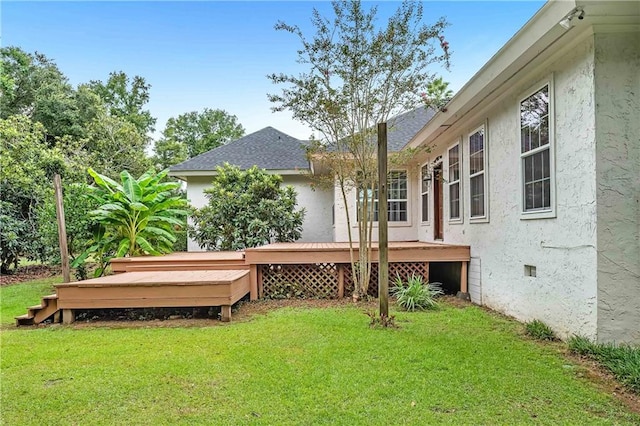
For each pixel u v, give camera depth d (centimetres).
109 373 337
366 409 265
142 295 529
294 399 280
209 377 324
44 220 836
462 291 670
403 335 441
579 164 385
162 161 2344
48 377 330
